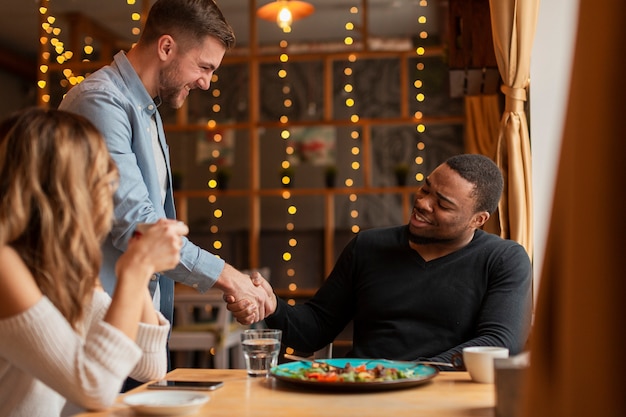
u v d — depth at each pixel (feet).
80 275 4.09
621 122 1.12
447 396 3.97
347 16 20.90
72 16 20.20
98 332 3.74
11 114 4.18
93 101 6.36
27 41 22.03
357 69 22.75
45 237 3.97
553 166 1.32
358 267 6.35
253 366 4.72
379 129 22.47
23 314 3.67
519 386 3.29
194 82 6.97
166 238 3.99
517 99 7.63
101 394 3.65
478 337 5.59
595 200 1.12
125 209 6.19
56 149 4.05
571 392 1.15
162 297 6.82
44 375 3.69
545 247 1.25
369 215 22.47
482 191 5.90
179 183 20.61
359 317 6.20
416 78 22.34
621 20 1.11
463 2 9.27
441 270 6.00
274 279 21.50
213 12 6.84
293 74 23.13
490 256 5.97
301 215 22.77
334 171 20.01
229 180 22.06
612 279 1.11
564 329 1.17
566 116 1.19
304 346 6.35
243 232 22.18
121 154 6.30
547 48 8.11
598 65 1.12
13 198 3.94
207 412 3.59
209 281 6.22
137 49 6.86
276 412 3.57
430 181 6.02
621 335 1.11
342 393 4.08
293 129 22.77
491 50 9.19
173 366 16.67
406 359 5.84
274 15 15.51
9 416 4.05
